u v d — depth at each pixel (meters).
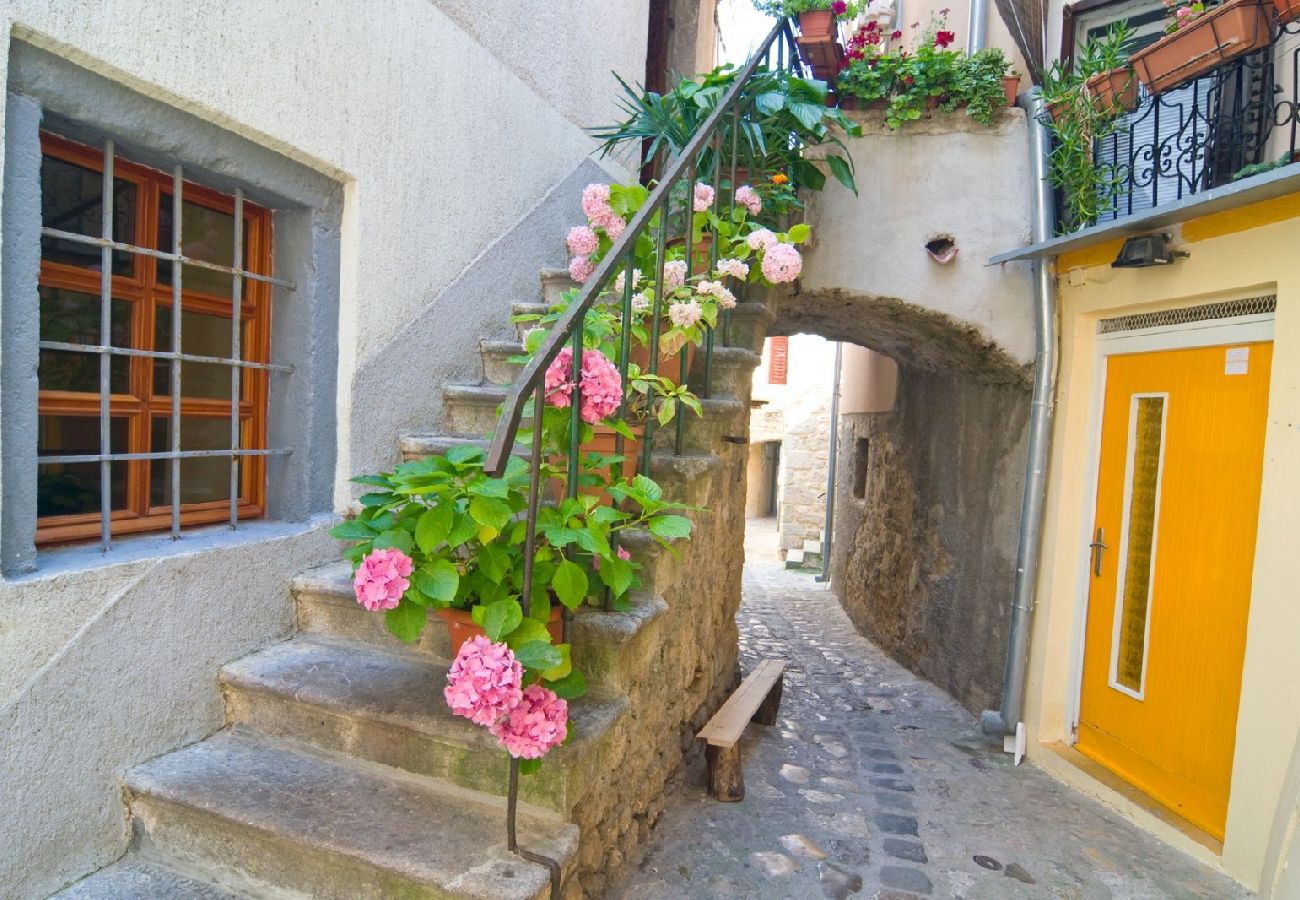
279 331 2.58
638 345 2.70
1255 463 2.86
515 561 1.87
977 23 4.85
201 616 2.14
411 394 3.02
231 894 1.86
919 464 5.82
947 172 4.08
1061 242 3.49
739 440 3.18
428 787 1.98
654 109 3.75
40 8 1.69
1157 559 3.32
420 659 2.31
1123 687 3.48
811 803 3.14
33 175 1.75
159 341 2.30
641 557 2.36
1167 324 3.30
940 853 2.83
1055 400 3.90
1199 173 3.40
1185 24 2.94
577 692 1.82
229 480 2.53
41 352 2.00
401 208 2.92
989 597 4.47
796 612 7.97
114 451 2.18
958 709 4.72
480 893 1.58
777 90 3.64
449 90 3.19
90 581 1.86
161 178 2.23
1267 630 2.68
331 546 2.61
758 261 3.17
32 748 1.75
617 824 2.34
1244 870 2.70
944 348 4.62
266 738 2.17
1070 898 2.60
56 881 1.82
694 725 3.25
